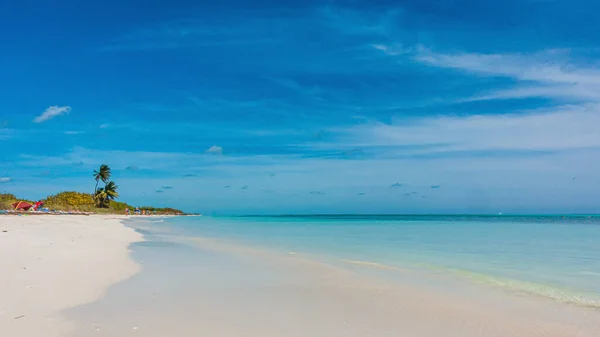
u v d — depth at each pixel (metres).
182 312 7.55
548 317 7.77
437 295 9.51
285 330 6.74
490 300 9.10
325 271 12.69
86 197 99.81
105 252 15.37
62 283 9.09
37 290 8.29
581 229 40.75
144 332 6.30
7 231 20.97
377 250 19.16
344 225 54.25
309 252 18.19
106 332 6.19
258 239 26.25
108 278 10.28
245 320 7.22
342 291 9.82
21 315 6.68
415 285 10.66
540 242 23.81
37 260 11.68
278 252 18.11
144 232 32.84
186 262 14.13
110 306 7.69
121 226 40.31
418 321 7.46
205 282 10.52
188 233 32.94
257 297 9.01
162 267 12.73
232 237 27.95
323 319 7.45
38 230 23.50
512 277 11.84
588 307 8.55
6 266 10.37
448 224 59.78
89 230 27.62
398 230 39.56
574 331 6.99
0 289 8.12
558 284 10.84
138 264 13.04
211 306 8.08
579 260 15.45
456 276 11.98
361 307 8.35
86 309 7.37
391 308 8.31
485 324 7.33
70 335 5.96
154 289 9.38
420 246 21.23
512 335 6.77
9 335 5.75
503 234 32.28
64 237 19.88
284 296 9.18
